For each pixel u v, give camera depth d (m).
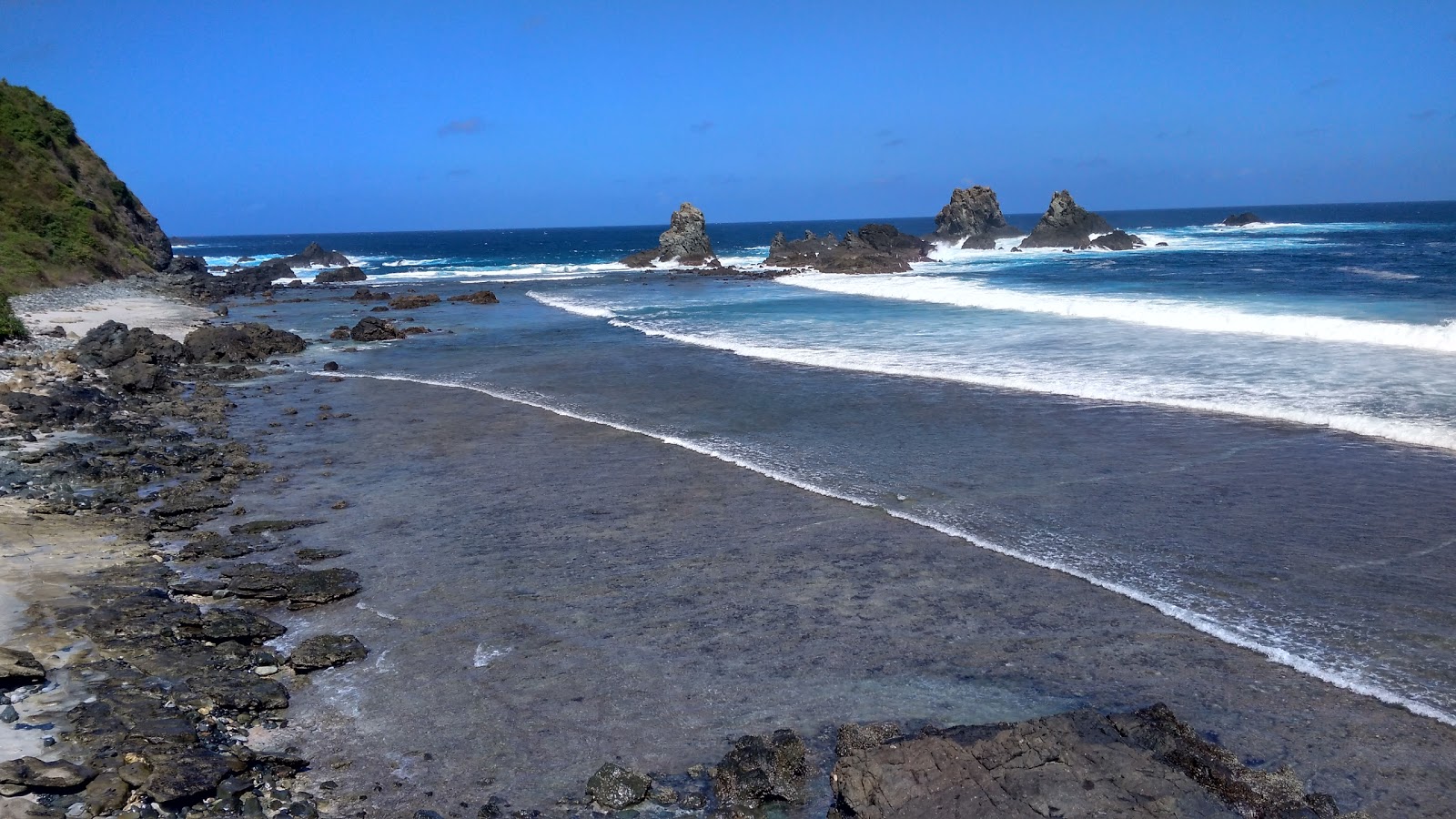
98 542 11.82
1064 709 7.75
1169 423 16.39
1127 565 10.52
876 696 8.08
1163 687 8.04
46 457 15.66
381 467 15.80
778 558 11.23
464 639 9.39
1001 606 9.70
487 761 7.32
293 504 13.77
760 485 14.05
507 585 10.66
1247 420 16.30
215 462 15.94
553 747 7.49
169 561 11.46
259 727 7.83
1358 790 6.60
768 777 6.86
